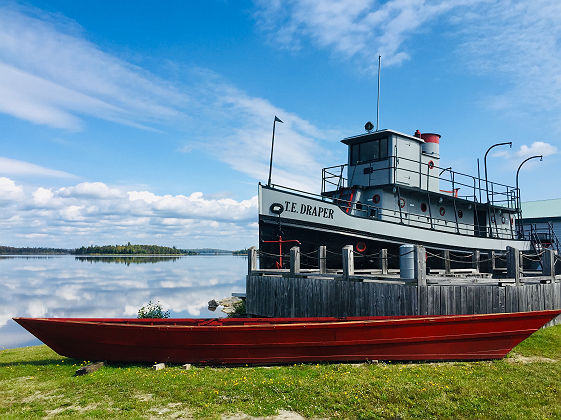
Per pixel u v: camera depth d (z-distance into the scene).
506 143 27.34
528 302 13.36
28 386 8.46
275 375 8.91
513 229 29.97
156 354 10.25
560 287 14.95
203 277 79.69
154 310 20.12
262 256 18.39
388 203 20.67
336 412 6.83
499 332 10.30
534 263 28.66
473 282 14.22
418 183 22.00
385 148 21.06
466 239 23.61
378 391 7.62
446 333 10.16
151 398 7.55
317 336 9.94
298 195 18.80
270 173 18.94
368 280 13.74
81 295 45.16
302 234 18.97
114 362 10.59
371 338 9.99
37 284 58.91
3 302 38.72
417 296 11.91
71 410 7.01
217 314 31.09
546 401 7.24
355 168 22.09
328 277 14.21
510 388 7.87
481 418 6.58
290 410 6.99
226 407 7.06
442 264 22.41
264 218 18.38
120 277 75.50
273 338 9.91
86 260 182.50
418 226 21.28
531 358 10.49
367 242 19.94
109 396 7.70
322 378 8.52
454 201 23.31
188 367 9.80
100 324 10.09
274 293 16.11
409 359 10.22
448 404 7.06
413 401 7.21
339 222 19.30
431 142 24.06
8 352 13.37
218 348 10.00
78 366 10.23
